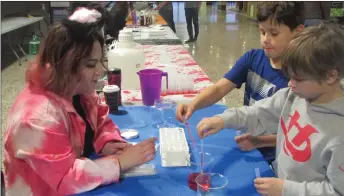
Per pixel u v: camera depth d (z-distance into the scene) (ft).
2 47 18.97
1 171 3.85
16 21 17.63
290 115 3.46
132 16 15.87
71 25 3.17
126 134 4.31
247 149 3.90
